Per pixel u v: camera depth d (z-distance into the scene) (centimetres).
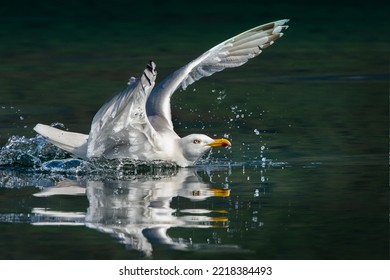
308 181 1247
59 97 1966
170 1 3700
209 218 1066
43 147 1441
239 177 1282
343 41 2867
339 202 1134
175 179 1273
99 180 1270
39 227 1030
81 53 2650
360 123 1678
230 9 3547
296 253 945
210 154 1445
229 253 945
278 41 2891
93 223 1045
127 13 3491
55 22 3278
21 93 2017
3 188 1221
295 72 2320
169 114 1419
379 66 2403
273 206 1119
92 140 1262
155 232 1014
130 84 1207
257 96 1977
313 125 1667
